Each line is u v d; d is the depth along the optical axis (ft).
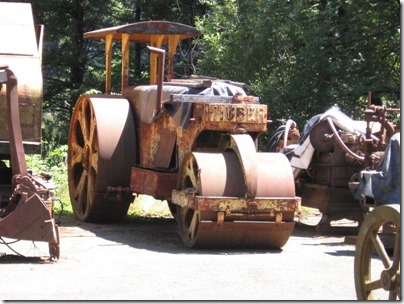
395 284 22.53
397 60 78.54
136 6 104.12
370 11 77.82
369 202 39.96
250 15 72.84
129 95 46.47
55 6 100.78
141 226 45.37
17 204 33.04
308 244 40.37
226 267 33.17
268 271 32.58
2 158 39.04
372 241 23.59
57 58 101.35
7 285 28.89
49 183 34.40
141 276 30.99
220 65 73.51
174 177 41.19
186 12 99.86
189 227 38.55
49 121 97.91
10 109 33.30
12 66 36.81
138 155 44.98
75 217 48.16
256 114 38.88
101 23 104.94
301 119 70.59
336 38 78.33
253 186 36.70
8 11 39.37
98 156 44.37
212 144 40.24
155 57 48.26
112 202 45.32
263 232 37.45
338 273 32.45
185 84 43.65
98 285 29.22
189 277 31.04
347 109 74.28
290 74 72.43
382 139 42.22
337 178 44.32
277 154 38.81
